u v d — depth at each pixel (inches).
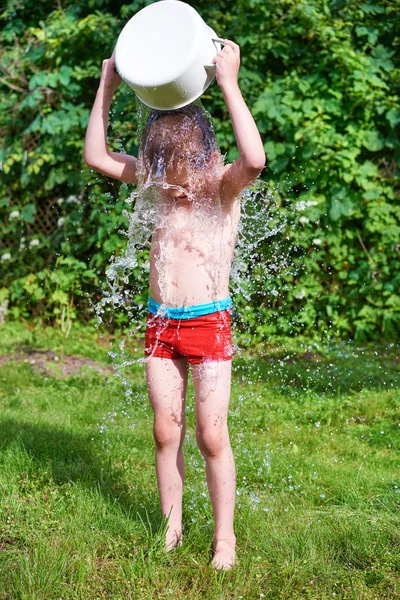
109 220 265.1
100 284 274.7
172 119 98.4
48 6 295.7
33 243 282.0
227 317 102.5
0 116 283.6
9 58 284.7
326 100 261.3
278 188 258.8
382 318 266.2
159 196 103.6
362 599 96.6
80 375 217.6
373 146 263.1
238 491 132.0
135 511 118.6
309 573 102.9
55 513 116.5
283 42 266.7
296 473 141.4
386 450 162.1
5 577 96.4
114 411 183.0
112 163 109.0
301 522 119.0
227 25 265.9
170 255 102.1
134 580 98.0
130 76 97.2
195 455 149.5
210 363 100.6
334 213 260.2
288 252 247.3
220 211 101.5
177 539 107.2
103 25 269.3
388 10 274.7
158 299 103.2
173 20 98.1
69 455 142.4
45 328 284.7
